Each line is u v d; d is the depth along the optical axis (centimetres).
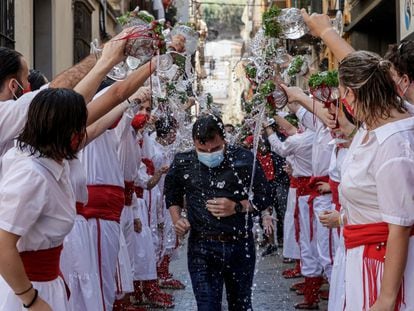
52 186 350
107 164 548
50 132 348
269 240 1084
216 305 507
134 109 587
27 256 354
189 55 424
